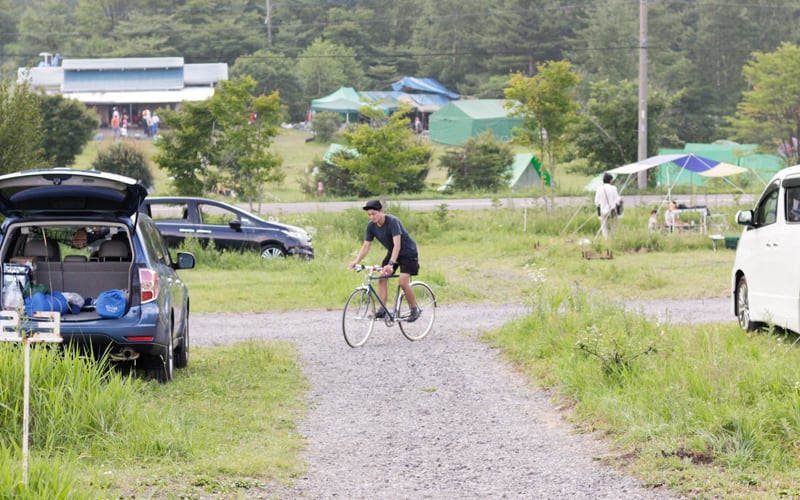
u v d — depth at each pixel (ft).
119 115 451.12
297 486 35.73
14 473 30.78
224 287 100.01
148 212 120.37
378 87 564.71
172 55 580.71
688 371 47.57
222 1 625.00
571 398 49.42
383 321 74.84
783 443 37.96
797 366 49.65
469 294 96.89
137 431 39.68
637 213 169.99
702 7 522.47
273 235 120.26
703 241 135.13
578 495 34.50
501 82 524.93
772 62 321.32
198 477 35.35
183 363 58.65
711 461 36.83
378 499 34.40
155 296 50.26
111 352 49.73
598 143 265.95
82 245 56.80
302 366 61.05
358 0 627.87
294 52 578.66
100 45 606.55
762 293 63.16
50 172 49.34
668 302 89.71
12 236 51.24
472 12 582.35
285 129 448.65
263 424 44.93
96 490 32.04
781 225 61.05
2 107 120.88
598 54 519.19
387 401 51.21
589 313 66.44
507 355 63.16
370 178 175.63
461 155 263.29
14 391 40.04
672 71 496.23
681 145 425.69
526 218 165.37
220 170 187.62
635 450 39.06
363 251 69.36
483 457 40.22
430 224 166.09
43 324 32.78
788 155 292.61
